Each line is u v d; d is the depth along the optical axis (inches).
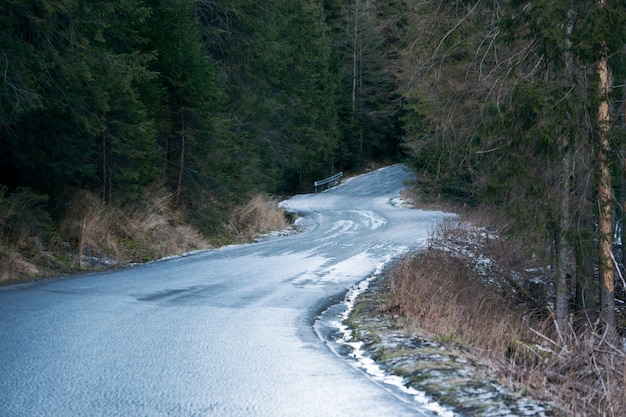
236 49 1211.9
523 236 421.4
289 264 611.5
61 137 577.6
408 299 394.6
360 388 211.5
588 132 390.0
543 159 408.2
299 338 294.5
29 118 552.7
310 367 239.3
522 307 532.7
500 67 474.9
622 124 437.7
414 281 445.4
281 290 454.9
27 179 593.6
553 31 385.1
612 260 437.7
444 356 258.2
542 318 506.6
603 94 394.0
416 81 577.6
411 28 581.0
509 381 222.8
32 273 480.1
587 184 390.9
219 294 423.5
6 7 481.7
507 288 577.0
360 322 345.7
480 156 518.3
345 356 268.5
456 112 538.0
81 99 559.5
